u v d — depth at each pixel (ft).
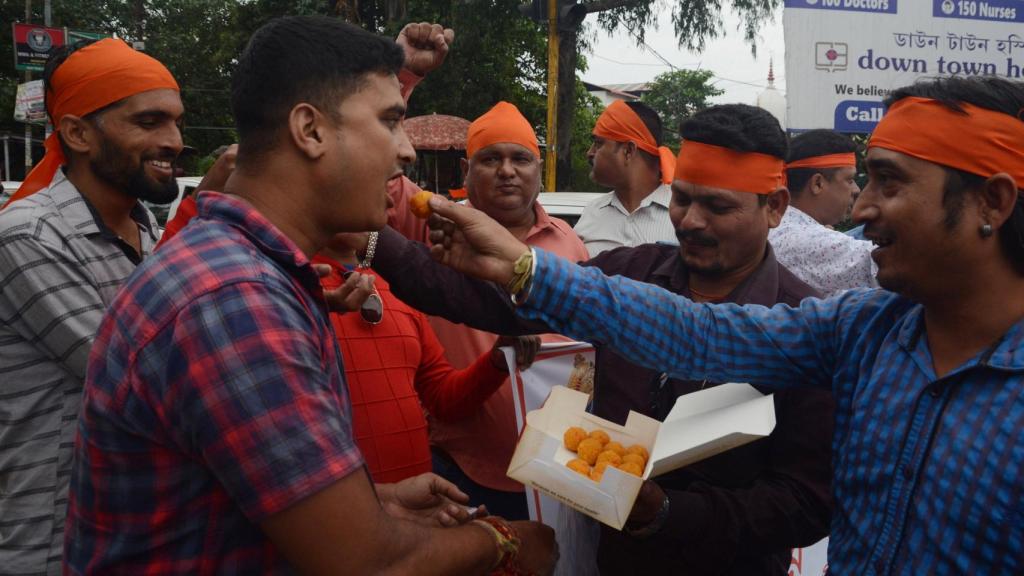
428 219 5.12
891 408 4.30
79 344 6.76
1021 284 4.12
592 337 5.12
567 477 4.91
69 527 4.20
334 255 6.95
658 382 6.48
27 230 6.82
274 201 4.27
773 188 6.51
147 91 7.32
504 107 10.94
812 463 5.82
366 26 64.44
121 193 7.48
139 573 3.91
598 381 6.81
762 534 5.67
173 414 3.72
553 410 5.42
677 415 5.41
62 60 7.31
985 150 4.00
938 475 4.00
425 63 7.78
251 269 3.90
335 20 4.37
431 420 9.59
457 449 9.37
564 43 58.65
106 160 7.30
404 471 7.16
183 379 3.68
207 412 3.64
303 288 4.28
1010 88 4.08
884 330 4.65
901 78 16.01
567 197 19.48
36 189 7.58
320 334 4.22
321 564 3.71
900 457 4.20
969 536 3.87
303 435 3.68
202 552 3.86
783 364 5.12
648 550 6.27
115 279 7.22
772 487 5.79
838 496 4.65
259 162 4.28
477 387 7.77
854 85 15.89
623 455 5.16
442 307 5.92
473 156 10.87
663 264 7.15
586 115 82.17
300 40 4.21
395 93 4.47
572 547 6.39
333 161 4.24
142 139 7.32
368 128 4.30
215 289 3.78
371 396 7.04
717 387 5.58
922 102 4.13
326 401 3.85
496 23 59.62
